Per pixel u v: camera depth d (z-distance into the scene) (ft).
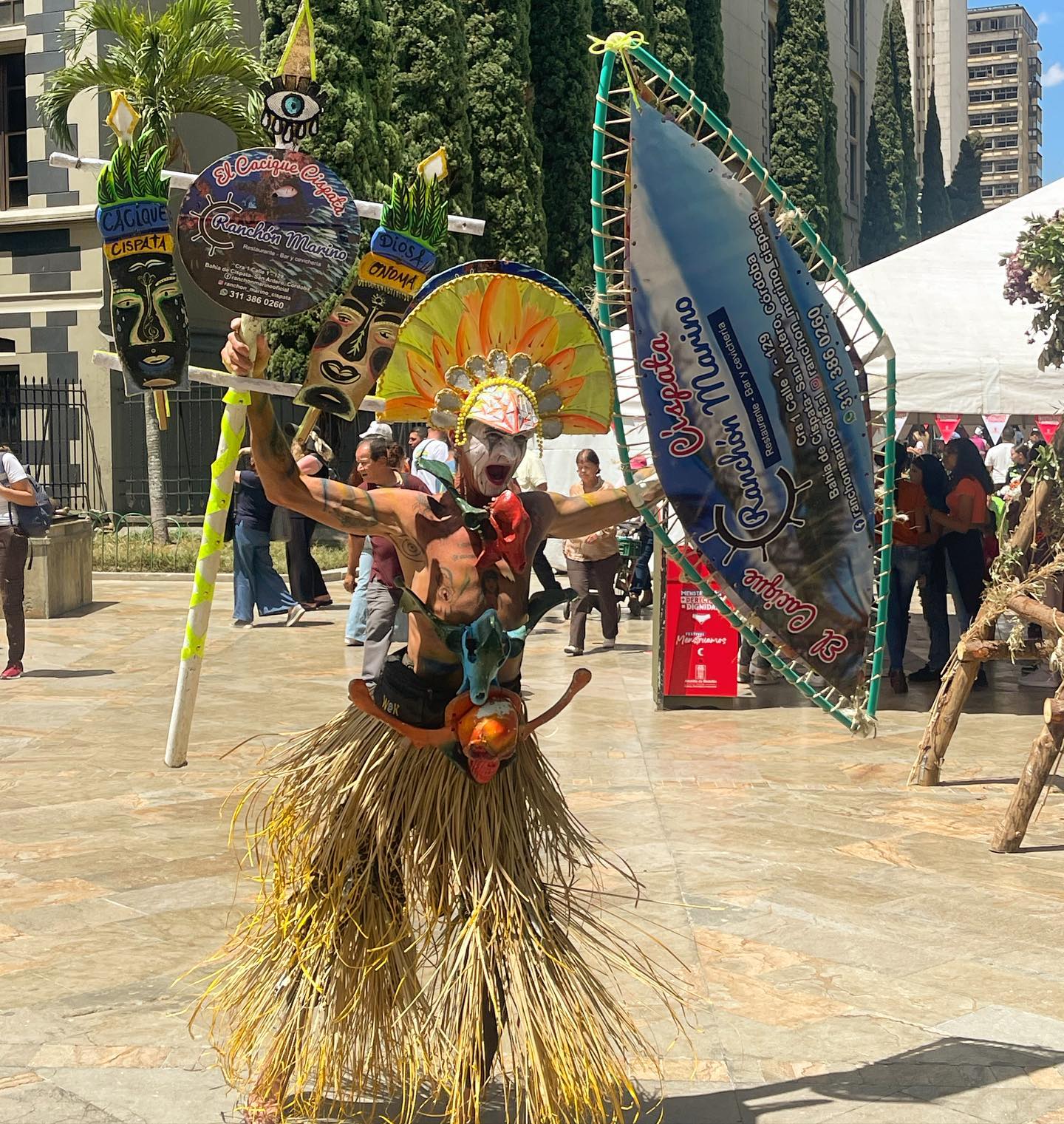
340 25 70.28
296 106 12.15
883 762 27.07
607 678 37.27
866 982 15.12
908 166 220.02
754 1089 12.46
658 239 13.78
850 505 14.39
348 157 69.51
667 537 13.92
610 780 25.04
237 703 32.42
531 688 35.65
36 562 48.60
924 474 37.01
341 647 41.83
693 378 13.93
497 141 88.58
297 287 11.69
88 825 21.38
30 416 77.46
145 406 69.46
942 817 22.61
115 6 60.08
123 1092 12.11
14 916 16.96
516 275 11.41
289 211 11.78
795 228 14.25
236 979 11.57
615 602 42.09
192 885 18.22
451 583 11.22
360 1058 11.27
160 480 69.77
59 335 77.10
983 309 37.60
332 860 11.23
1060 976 15.39
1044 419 68.33
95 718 30.48
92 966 15.24
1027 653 23.53
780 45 163.94
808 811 22.93
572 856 11.84
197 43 57.21
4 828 21.16
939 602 37.14
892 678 35.81
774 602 14.29
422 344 11.44
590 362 11.91
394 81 80.48
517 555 11.19
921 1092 12.41
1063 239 24.14
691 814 22.57
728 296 13.93
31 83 76.64
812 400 14.24
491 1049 11.09
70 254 76.69
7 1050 13.00
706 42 125.59
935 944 16.39
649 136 13.71
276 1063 11.23
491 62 88.48
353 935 11.13
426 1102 11.99
